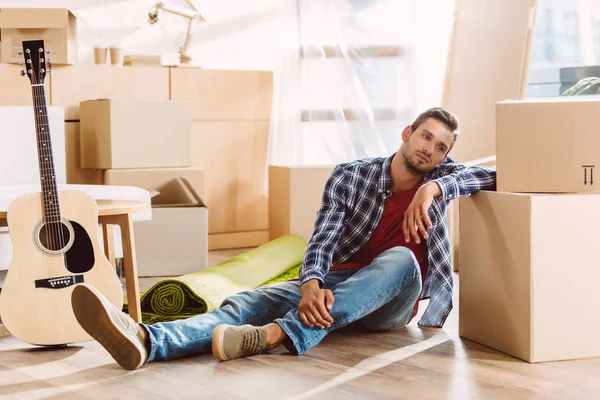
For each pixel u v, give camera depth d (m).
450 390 2.10
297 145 5.50
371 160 2.72
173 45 5.39
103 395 2.08
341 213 2.64
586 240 2.35
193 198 4.48
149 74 4.90
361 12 5.47
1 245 3.10
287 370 2.29
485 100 4.51
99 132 4.46
